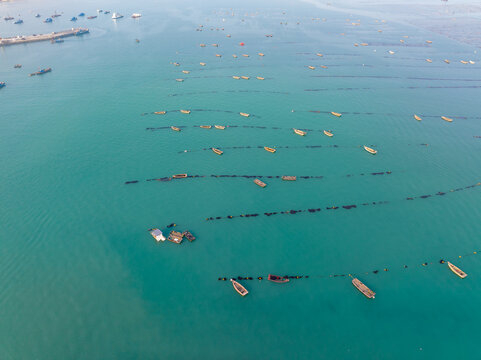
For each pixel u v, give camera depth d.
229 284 90.69
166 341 77.62
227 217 111.62
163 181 127.19
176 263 96.00
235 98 197.25
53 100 193.25
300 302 86.50
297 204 117.75
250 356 75.12
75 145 149.12
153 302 85.81
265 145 150.25
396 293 88.94
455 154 146.38
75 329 79.75
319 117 176.00
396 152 147.12
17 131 160.25
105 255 97.94
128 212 112.94
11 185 124.69
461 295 88.81
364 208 116.62
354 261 97.50
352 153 146.00
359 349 76.62
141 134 158.00
